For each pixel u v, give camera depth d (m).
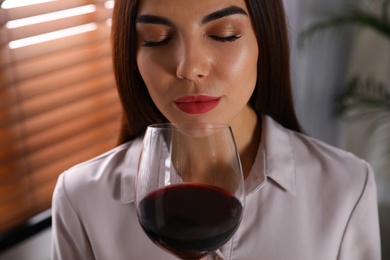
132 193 0.97
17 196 1.52
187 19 0.75
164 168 0.62
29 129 1.52
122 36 0.87
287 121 1.05
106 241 0.98
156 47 0.80
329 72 2.50
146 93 0.97
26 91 1.50
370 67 2.52
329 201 0.96
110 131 1.78
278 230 0.93
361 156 2.67
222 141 0.62
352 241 0.99
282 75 0.95
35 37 1.51
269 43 0.89
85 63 1.67
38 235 1.59
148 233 0.63
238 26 0.78
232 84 0.80
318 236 0.94
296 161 0.99
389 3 2.32
